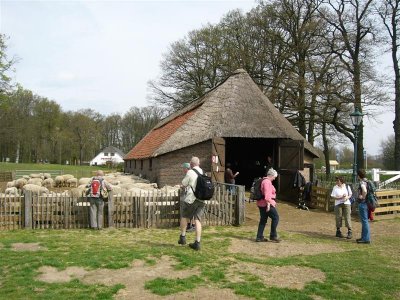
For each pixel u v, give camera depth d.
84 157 85.25
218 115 20.34
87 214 12.39
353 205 16.38
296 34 32.25
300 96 30.39
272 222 10.53
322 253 9.27
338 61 30.17
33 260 7.78
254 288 6.51
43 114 73.75
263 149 27.39
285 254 9.11
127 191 13.71
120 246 9.34
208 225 13.05
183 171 19.34
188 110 25.28
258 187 10.55
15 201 12.04
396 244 10.60
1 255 8.25
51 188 24.19
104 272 7.16
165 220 12.70
